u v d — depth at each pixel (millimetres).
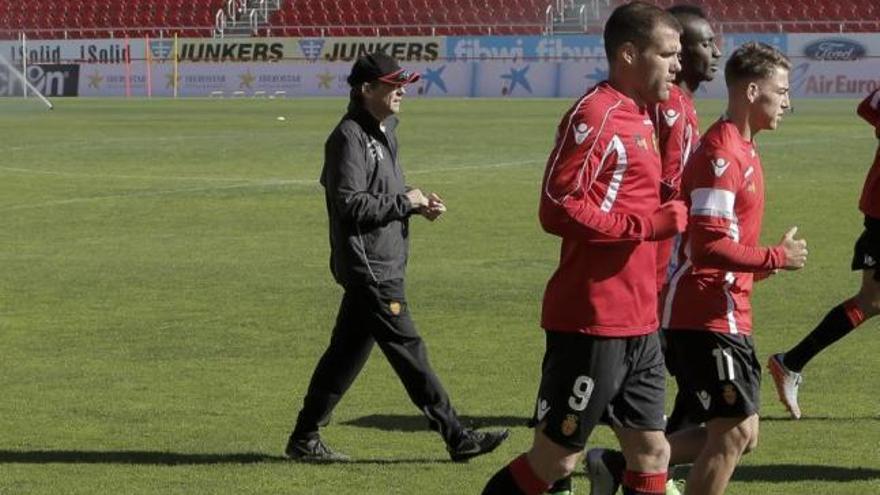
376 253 17641
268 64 121875
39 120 89938
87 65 126312
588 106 12695
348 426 20078
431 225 41562
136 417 20438
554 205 12523
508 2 121438
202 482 17234
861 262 20125
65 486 17031
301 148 68188
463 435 17891
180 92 124750
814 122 80500
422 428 19984
